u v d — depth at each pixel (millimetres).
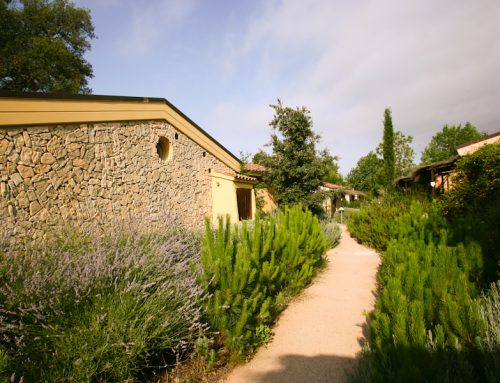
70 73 20062
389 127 28453
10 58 16859
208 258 3568
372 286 5840
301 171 13906
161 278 3135
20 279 2750
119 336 2439
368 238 10219
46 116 5922
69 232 4613
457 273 2898
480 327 2088
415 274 2893
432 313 2475
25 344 2207
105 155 7301
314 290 5719
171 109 9797
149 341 2701
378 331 2467
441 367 1837
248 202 14039
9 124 5320
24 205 5480
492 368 1890
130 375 2449
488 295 2779
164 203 8680
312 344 3650
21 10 18609
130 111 8078
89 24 21547
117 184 7582
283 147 14406
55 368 2186
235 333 3213
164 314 2865
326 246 6996
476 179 7797
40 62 17672
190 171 10828
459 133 46969
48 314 2408
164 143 9805
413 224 6832
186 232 5777
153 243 4137
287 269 5121
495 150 7355
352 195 40750
